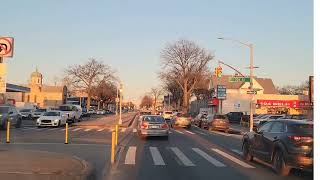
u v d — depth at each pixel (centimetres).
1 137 2561
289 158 1257
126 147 2117
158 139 2694
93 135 2902
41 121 3888
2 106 3503
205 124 4447
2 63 1487
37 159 1444
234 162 1603
